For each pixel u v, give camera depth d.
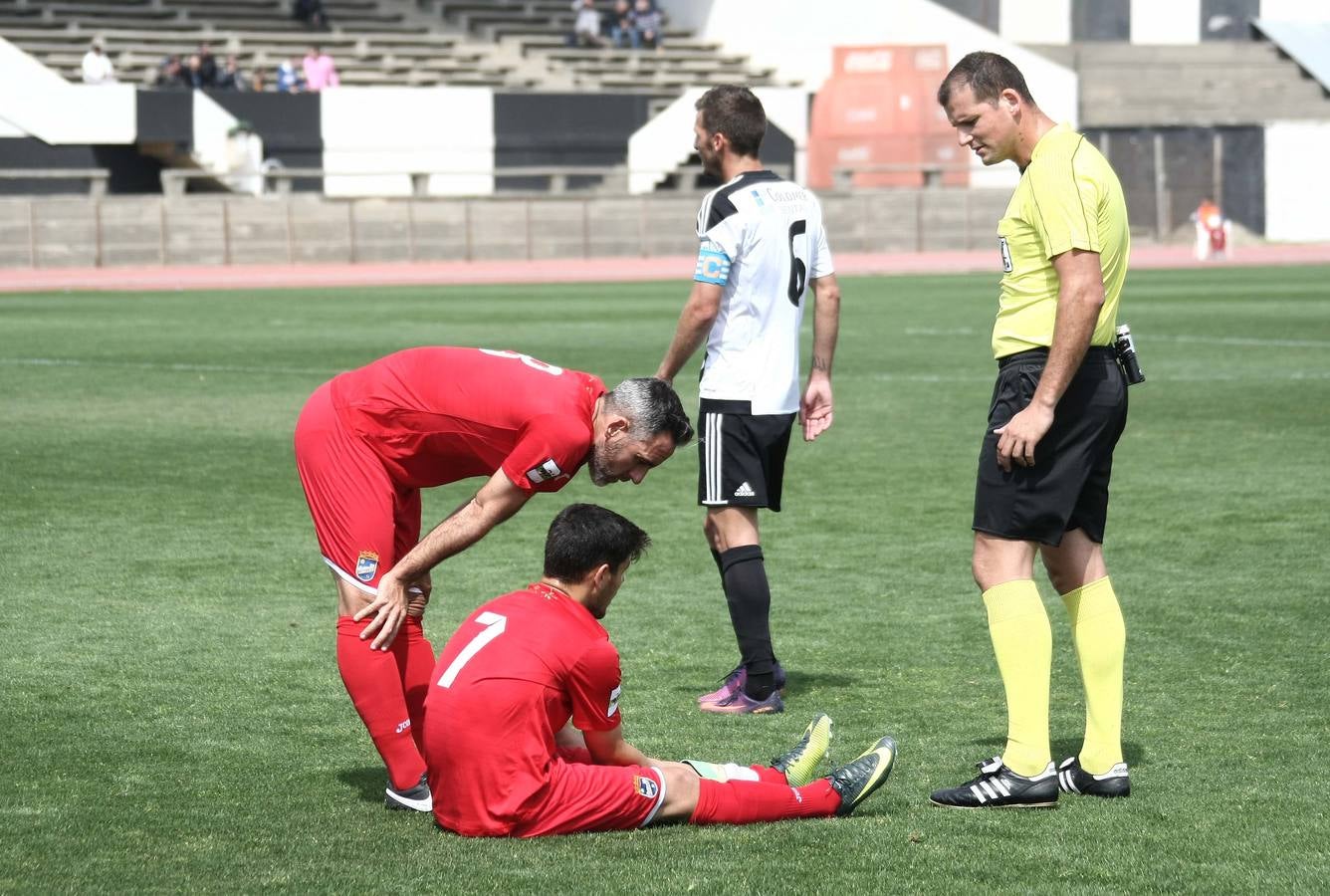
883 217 155.50
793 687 21.83
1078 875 14.92
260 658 22.98
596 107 156.88
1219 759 18.56
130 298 105.50
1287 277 121.56
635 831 16.12
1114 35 187.38
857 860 15.31
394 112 149.88
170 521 33.06
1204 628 24.61
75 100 137.50
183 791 17.44
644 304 98.56
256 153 143.62
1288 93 188.38
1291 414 48.84
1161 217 164.50
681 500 36.28
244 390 55.72
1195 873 14.96
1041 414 16.61
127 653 23.19
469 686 15.72
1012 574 17.27
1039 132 17.17
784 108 163.00
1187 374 59.69
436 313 91.50
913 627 25.00
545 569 16.22
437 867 15.07
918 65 161.25
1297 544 30.62
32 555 29.75
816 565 29.39
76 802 17.05
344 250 141.38
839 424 47.88
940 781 17.95
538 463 15.93
